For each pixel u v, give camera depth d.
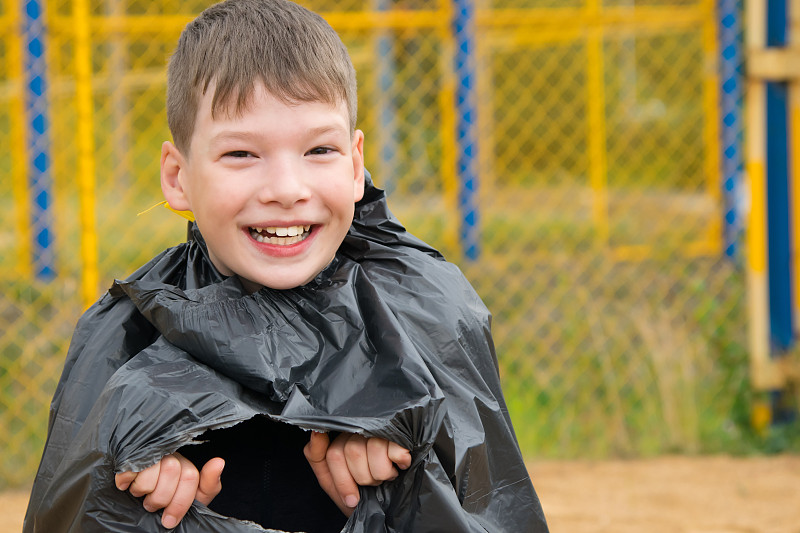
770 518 3.93
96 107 9.41
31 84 6.00
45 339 4.91
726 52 6.45
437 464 1.45
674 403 5.04
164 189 1.65
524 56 11.18
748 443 4.97
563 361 5.38
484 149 8.64
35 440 4.52
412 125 8.44
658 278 6.14
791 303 5.16
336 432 1.54
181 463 1.41
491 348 1.73
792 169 5.09
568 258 6.32
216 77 1.49
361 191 1.71
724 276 6.05
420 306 1.64
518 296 5.90
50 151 6.07
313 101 1.51
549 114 11.29
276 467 1.77
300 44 1.52
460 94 6.20
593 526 3.82
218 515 1.42
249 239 1.53
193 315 1.49
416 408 1.40
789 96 5.04
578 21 6.12
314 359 1.52
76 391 1.61
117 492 1.36
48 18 5.85
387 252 1.72
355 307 1.56
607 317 5.62
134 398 1.37
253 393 1.47
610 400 5.12
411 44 8.59
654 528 3.80
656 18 6.31
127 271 6.22
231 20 1.53
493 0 11.31
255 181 1.49
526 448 4.84
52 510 1.41
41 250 5.97
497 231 7.70
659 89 12.84
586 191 10.47
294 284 1.54
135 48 9.39
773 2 5.05
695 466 4.69
